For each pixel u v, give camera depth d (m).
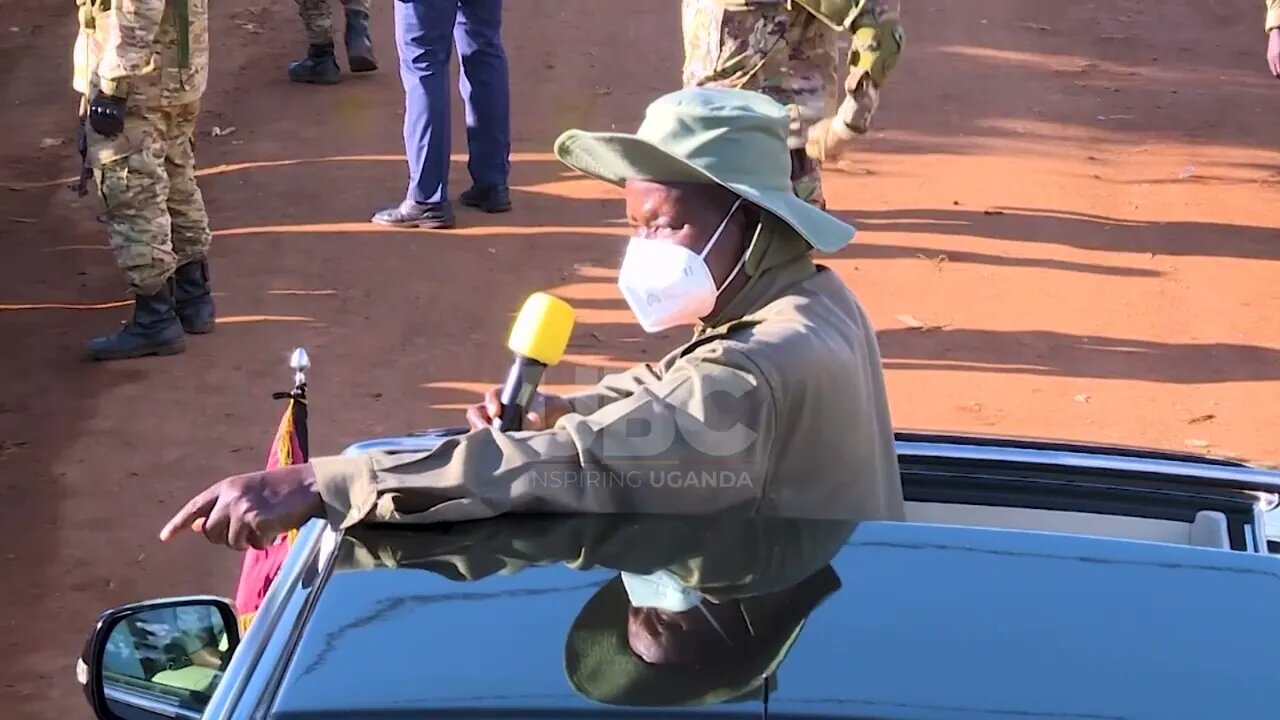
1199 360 6.82
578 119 10.32
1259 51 12.59
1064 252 8.12
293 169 9.12
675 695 1.74
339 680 1.76
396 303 7.16
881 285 7.55
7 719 4.18
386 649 1.81
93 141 6.16
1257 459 5.88
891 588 1.99
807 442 2.29
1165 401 6.39
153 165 6.26
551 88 10.98
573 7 13.09
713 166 2.38
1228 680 1.83
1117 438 6.02
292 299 7.18
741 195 2.38
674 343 6.78
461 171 9.16
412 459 2.12
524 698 1.72
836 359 2.33
